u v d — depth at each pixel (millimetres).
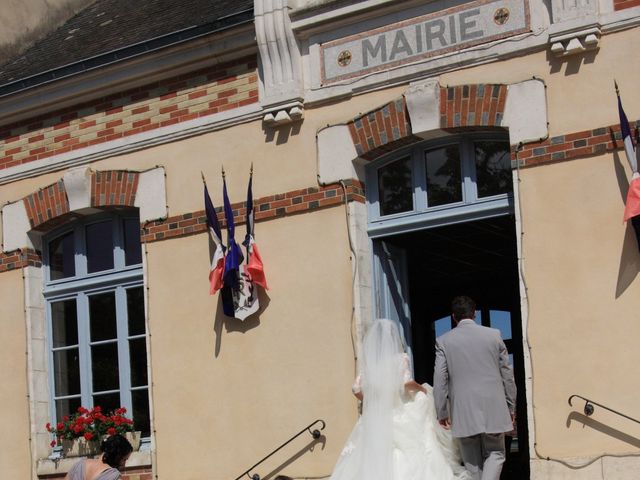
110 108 12297
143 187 11922
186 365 11414
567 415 9164
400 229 10516
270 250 10992
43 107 12766
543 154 9508
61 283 12727
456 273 15086
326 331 10547
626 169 9141
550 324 9320
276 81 11031
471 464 8602
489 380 8523
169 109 11852
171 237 11680
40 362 12688
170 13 13047
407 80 10297
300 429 10594
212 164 11492
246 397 10977
